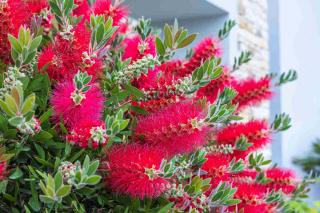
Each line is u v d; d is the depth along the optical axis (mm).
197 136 691
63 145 651
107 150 670
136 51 766
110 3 777
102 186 675
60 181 573
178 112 687
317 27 4824
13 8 639
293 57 4246
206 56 869
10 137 619
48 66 664
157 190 663
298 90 4375
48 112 629
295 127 4301
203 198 714
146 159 640
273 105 3934
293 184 981
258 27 3666
